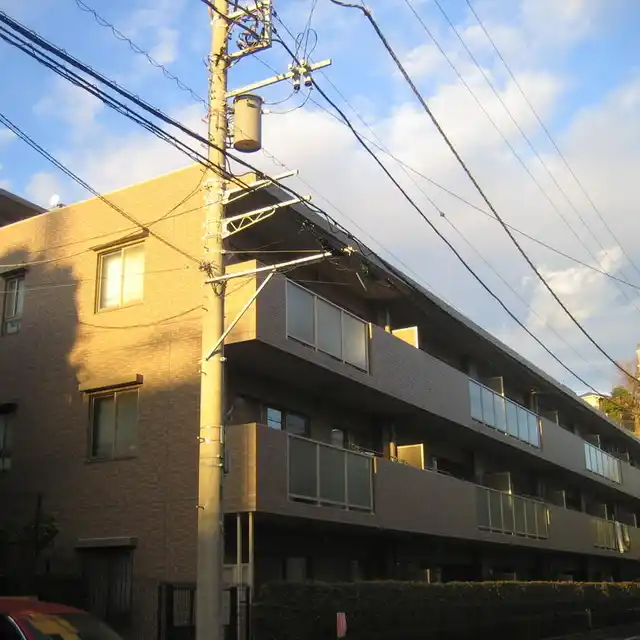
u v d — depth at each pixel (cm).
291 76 1241
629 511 4553
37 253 1842
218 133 1246
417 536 2034
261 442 1440
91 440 1655
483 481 2650
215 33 1285
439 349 2622
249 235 1759
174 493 1512
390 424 2164
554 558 3225
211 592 1068
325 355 1688
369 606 1535
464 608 1905
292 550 1744
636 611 3253
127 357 1645
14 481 1725
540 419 2944
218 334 1159
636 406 5525
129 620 1477
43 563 1609
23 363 1792
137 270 1694
